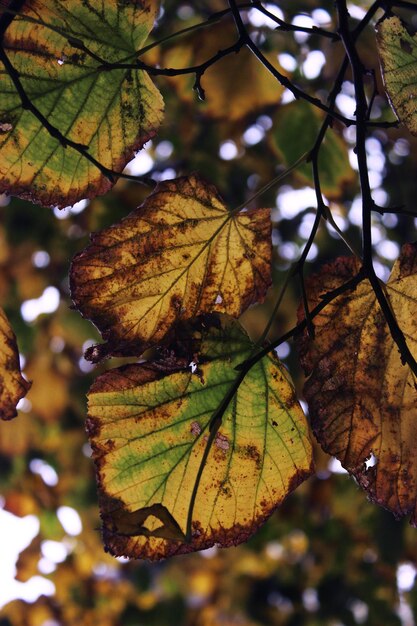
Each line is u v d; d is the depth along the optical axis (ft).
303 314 1.91
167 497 1.87
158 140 4.91
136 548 1.85
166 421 1.88
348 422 1.90
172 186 1.93
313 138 2.97
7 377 1.91
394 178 4.75
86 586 6.82
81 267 1.89
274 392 1.90
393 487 1.90
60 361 6.02
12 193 1.93
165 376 1.89
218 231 1.94
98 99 1.95
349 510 5.53
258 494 1.90
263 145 4.75
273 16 1.98
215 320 1.91
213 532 1.89
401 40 1.92
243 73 3.10
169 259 1.92
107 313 1.89
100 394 1.87
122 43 1.95
